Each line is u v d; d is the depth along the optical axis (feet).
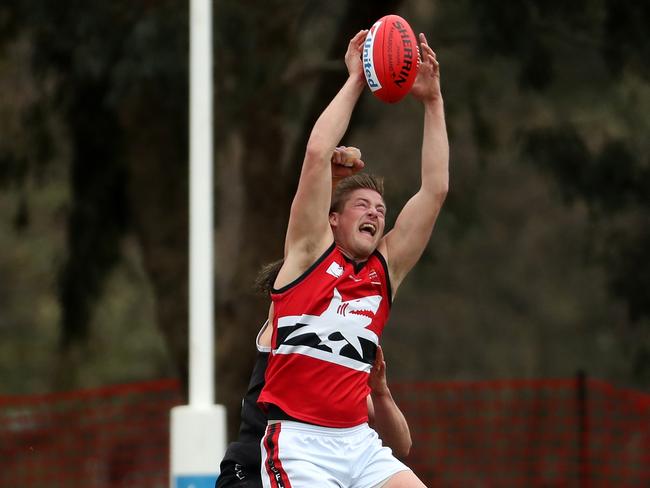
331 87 168.04
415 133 274.16
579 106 209.56
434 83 74.23
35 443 186.50
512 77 192.24
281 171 174.29
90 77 161.48
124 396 298.97
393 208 178.29
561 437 176.65
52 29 159.02
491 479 183.21
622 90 201.67
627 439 171.63
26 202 194.49
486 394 203.21
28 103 192.03
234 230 255.50
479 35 169.37
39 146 186.91
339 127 69.26
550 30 171.63
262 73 159.02
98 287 194.70
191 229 100.99
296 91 179.11
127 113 172.14
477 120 187.83
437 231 195.62
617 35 166.40
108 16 153.58
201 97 102.42
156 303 180.75
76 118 180.55
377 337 70.90
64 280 193.67
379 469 69.72
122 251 197.67
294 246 69.36
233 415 171.73
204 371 98.43
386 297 71.26
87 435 200.85
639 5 163.84
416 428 187.21
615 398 175.42
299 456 67.67
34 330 352.28
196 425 95.35
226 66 158.51
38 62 171.83
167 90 151.33
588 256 190.80
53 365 334.85
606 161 176.76
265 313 172.76
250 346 172.35
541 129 181.98
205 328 99.14
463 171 245.24
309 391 68.18
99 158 186.39
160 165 175.11
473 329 323.37
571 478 173.88
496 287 319.27
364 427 70.54
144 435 199.41
